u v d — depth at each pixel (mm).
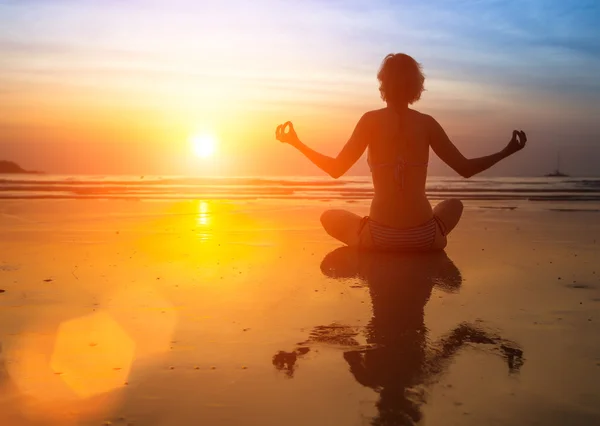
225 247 4941
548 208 10055
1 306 2775
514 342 2221
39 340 2232
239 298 2971
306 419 1537
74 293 3078
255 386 1762
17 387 1762
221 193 14484
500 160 4566
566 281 3477
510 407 1612
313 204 10438
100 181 24125
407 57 4547
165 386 1766
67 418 1549
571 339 2262
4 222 7047
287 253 4613
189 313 2654
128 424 1510
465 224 7184
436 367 1936
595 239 5629
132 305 2807
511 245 5184
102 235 5750
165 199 11875
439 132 4621
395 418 1542
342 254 4582
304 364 1960
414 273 3736
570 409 1601
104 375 1857
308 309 2742
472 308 2775
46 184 19750
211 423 1515
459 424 1507
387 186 4617
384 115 4594
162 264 4039
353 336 2297
